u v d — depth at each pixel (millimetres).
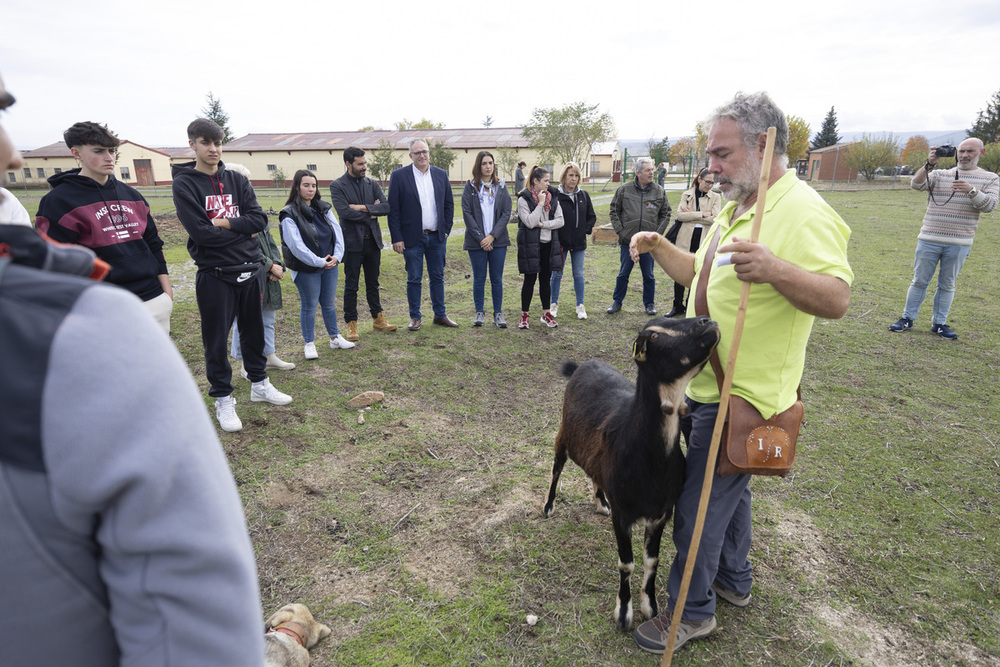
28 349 620
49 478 624
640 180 7281
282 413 4613
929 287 8992
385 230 15078
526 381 5484
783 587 2834
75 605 686
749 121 2066
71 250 788
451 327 7055
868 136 41094
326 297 5969
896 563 3006
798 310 2014
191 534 688
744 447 2131
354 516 3363
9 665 672
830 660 2424
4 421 617
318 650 2455
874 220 16859
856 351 6199
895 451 4125
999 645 2502
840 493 3619
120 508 661
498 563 2996
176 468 678
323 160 48406
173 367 720
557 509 3449
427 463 3965
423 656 2430
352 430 4391
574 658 2432
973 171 6125
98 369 634
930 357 6020
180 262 10633
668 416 2172
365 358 5871
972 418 4645
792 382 2166
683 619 2467
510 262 12062
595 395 2939
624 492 2389
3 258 677
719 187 2236
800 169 50438
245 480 3691
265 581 2859
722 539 2354
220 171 4090
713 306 2234
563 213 6969
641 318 7598
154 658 690
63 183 3455
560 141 38094
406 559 3018
